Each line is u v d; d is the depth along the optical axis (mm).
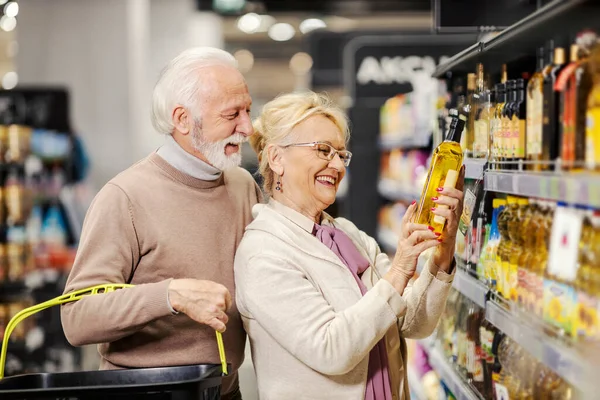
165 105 2342
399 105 6426
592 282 1593
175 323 2318
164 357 2318
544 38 2049
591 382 1520
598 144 1549
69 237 6719
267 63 20547
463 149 2693
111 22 9664
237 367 2445
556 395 1887
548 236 1876
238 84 2344
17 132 6410
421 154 5664
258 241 2207
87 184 9234
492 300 2283
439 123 3232
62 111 6883
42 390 1818
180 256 2330
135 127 9812
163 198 2346
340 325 2039
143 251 2320
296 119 2236
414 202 2217
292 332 2086
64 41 9625
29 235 6469
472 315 2668
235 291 2396
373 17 13711
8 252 6293
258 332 2234
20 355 6039
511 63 2406
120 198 2297
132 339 2326
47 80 9617
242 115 2354
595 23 1740
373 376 2209
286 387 2180
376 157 8133
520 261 2049
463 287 2580
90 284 2197
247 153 8953
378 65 8195
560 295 1745
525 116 2094
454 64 2672
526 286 1991
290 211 2275
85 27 9648
